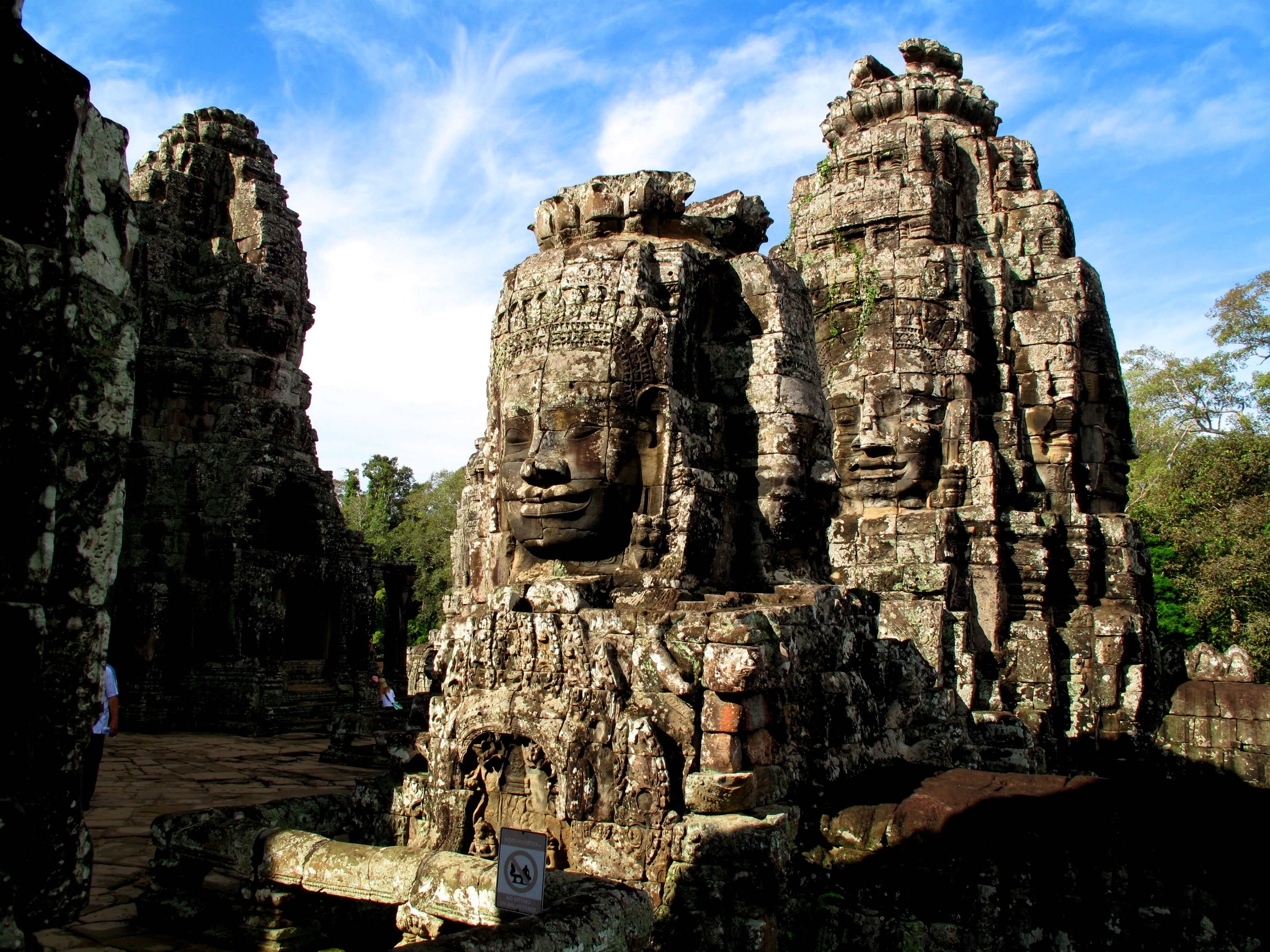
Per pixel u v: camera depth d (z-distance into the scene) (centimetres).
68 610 266
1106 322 1420
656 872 487
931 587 1120
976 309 1356
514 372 623
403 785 595
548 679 545
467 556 808
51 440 260
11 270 250
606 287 605
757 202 720
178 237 1792
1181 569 2384
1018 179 1517
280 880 493
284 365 1803
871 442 1211
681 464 591
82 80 267
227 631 1556
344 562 1761
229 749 1288
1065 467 1317
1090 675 1221
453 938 317
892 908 488
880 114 1480
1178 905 460
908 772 598
